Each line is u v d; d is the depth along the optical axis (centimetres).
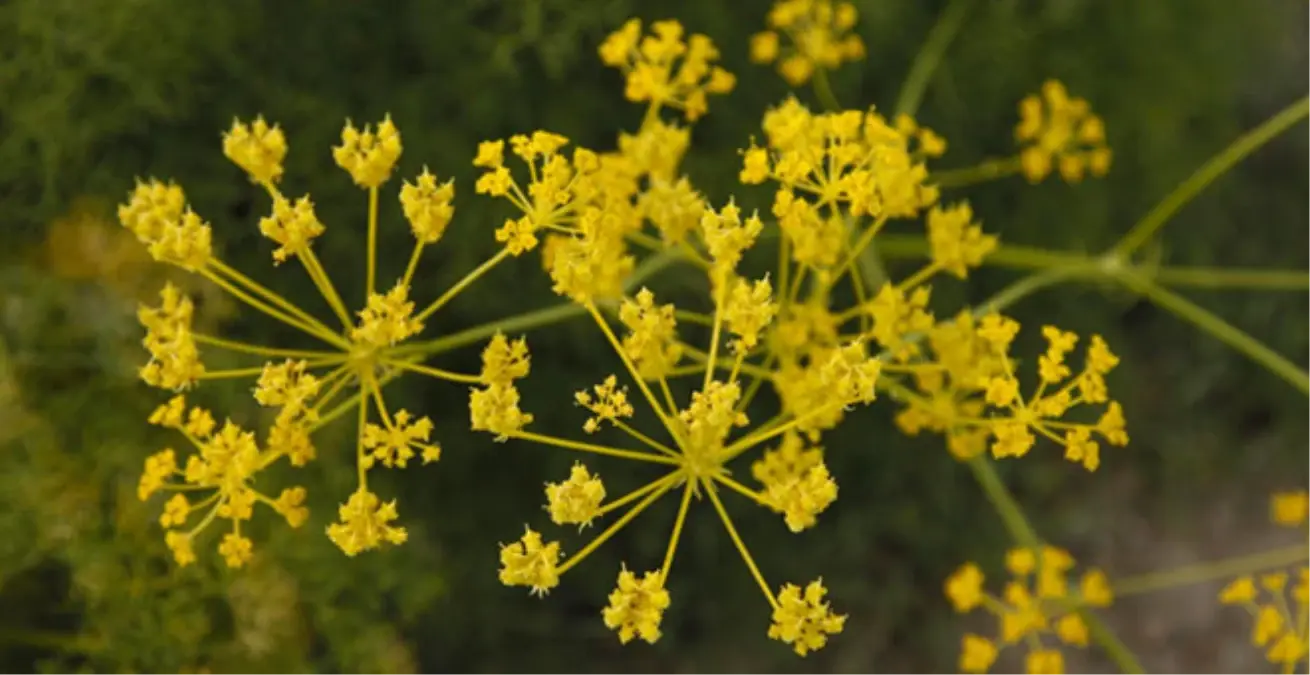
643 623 58
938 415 65
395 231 84
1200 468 117
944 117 99
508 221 59
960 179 75
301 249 60
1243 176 117
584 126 88
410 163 84
